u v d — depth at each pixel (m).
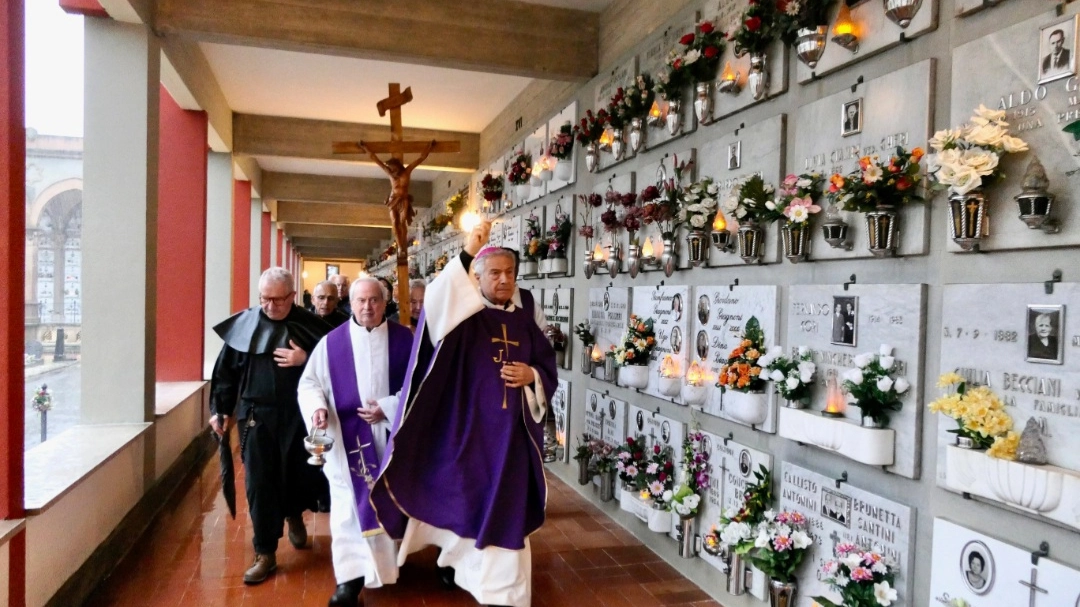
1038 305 1.99
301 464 3.82
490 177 7.98
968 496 2.24
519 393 3.31
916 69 2.44
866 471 2.68
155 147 4.55
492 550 3.18
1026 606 2.00
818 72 2.94
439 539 3.39
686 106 3.98
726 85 3.49
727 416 3.49
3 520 2.65
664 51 4.32
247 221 10.62
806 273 3.02
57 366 4.49
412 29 5.12
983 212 2.12
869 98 2.66
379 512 3.19
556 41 5.41
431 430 3.34
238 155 8.59
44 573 2.97
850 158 2.75
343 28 4.98
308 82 7.23
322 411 3.32
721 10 3.71
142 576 3.68
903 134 2.50
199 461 6.35
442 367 3.24
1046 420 1.95
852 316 2.70
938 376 2.36
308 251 26.88
